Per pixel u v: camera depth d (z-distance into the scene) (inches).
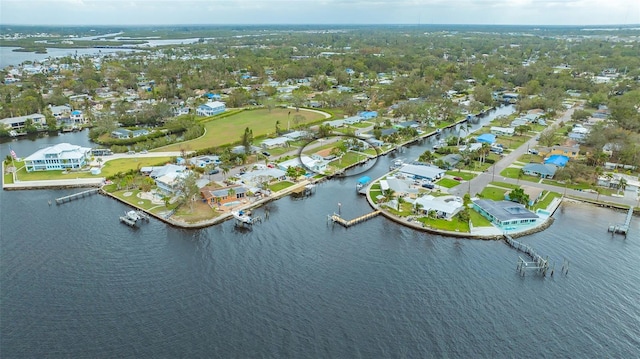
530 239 4982.8
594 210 5753.0
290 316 3624.5
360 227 5329.7
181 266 4340.6
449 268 4375.0
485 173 7076.8
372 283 4097.0
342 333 3444.9
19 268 4264.3
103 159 7628.0
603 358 3230.8
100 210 5679.1
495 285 4084.6
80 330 3437.5
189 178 5733.3
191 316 3602.4
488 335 3440.0
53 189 6373.0
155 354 3203.7
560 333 3472.0
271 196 6181.1
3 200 5959.6
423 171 6914.4
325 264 4429.1
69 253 4569.4
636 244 4872.0
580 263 4485.7
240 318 3590.1
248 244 4827.8
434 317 3634.4
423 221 5374.0
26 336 3373.5
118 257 4500.5
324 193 6451.8
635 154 7175.2
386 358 3206.2
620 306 3801.7
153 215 5506.9
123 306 3715.6
